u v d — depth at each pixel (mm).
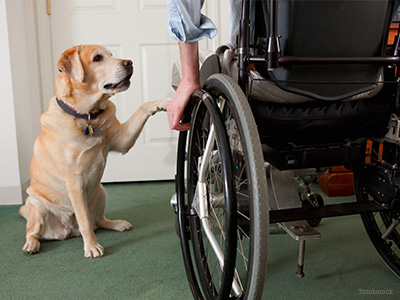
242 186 1181
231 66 1075
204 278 1149
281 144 1081
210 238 1046
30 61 2500
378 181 1073
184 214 1297
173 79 1478
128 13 2490
